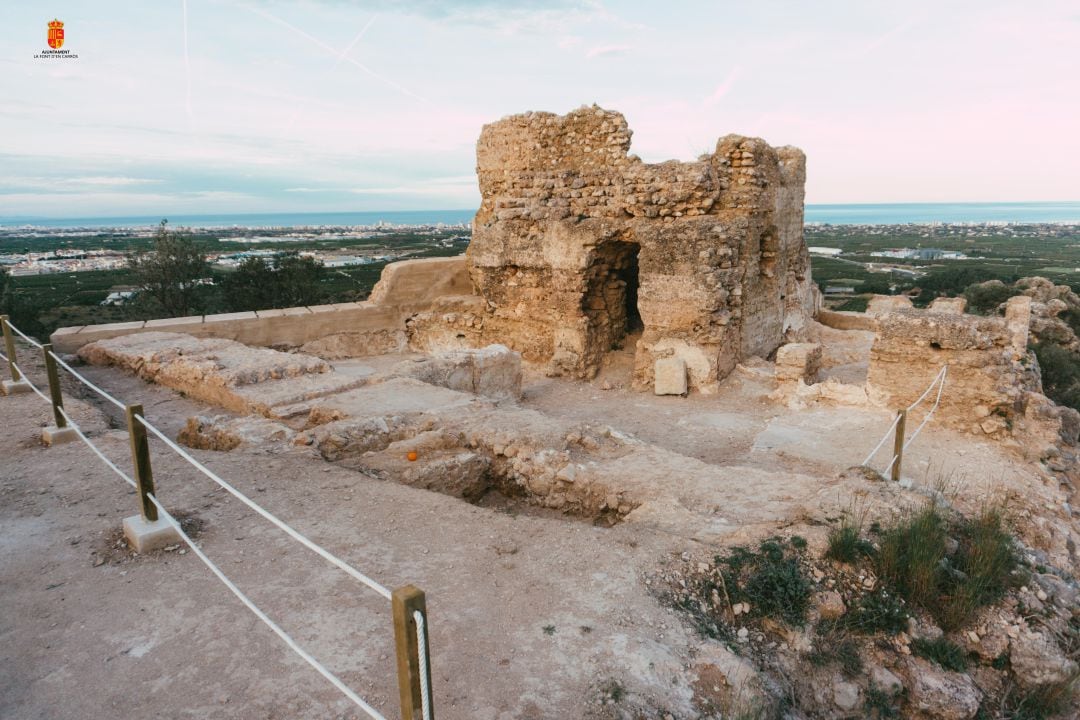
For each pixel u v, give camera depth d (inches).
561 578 180.1
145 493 193.3
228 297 1050.1
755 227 519.2
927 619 175.3
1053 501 298.2
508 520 216.2
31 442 281.4
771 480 252.8
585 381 560.7
